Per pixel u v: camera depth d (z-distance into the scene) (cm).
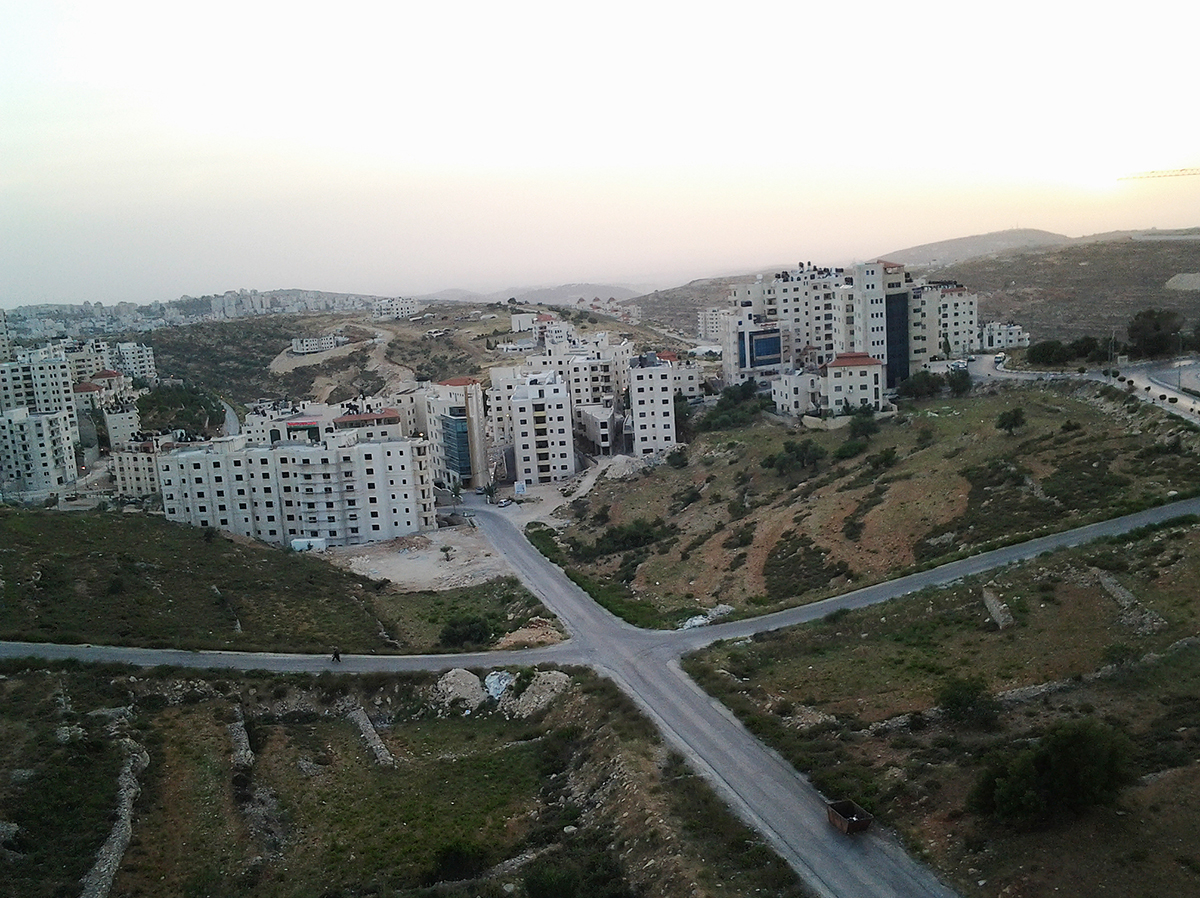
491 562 14538
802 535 12788
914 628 8656
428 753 8531
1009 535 10238
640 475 19050
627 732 7619
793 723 7294
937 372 19575
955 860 5194
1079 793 5112
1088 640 7350
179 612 10881
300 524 16450
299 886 6606
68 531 12762
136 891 6444
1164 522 8850
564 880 5812
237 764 7938
